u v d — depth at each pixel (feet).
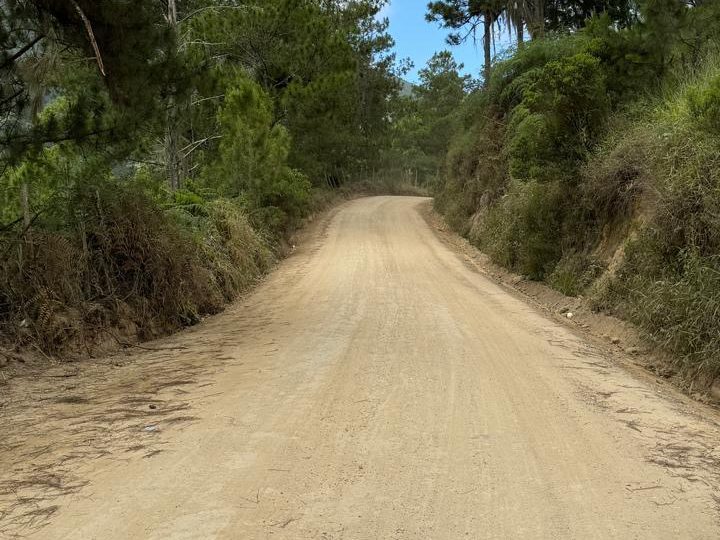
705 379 23.40
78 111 25.70
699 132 29.86
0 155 25.03
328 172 132.36
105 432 16.19
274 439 15.48
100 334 27.17
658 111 37.52
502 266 54.85
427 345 26.20
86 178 29.22
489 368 22.70
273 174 65.10
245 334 29.86
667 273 28.76
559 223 45.60
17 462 14.32
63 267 26.81
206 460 14.15
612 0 84.48
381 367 22.59
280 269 56.65
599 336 31.71
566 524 11.45
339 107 89.40
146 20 26.13
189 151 64.18
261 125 62.85
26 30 24.75
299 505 11.97
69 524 11.19
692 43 44.37
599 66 43.55
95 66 26.76
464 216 83.71
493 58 76.84
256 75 83.30
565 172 43.11
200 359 24.77
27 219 27.07
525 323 32.01
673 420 17.95
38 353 24.49
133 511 11.68
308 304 37.70
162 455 14.47
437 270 52.85
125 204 31.24
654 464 14.47
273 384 20.51
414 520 11.47
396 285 44.32
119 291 30.01
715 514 11.99
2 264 24.97
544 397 19.43
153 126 29.45
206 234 44.34
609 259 37.73
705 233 27.37
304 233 84.43
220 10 71.82
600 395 20.08
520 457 14.62
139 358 25.77
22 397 19.86
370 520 11.43
